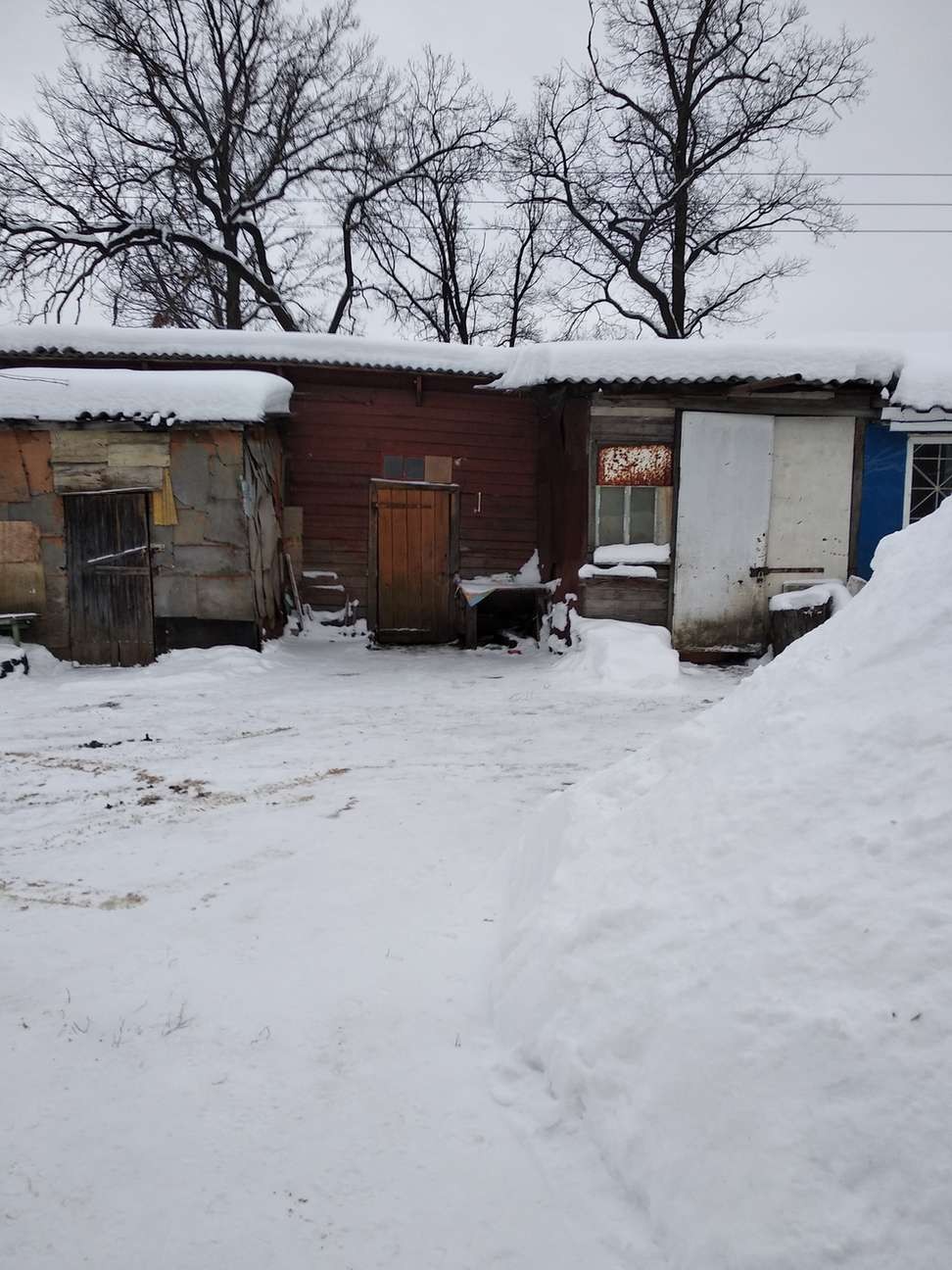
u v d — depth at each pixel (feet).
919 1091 4.88
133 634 31.96
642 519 33.01
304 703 25.48
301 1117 6.81
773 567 32.94
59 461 31.42
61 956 9.50
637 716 23.66
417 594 40.91
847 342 36.68
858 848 6.52
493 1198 5.91
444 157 73.36
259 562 33.35
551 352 31.71
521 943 8.60
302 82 70.33
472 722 22.85
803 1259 4.53
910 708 7.34
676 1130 5.69
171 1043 7.82
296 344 38.81
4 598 31.81
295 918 10.55
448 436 41.04
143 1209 5.83
